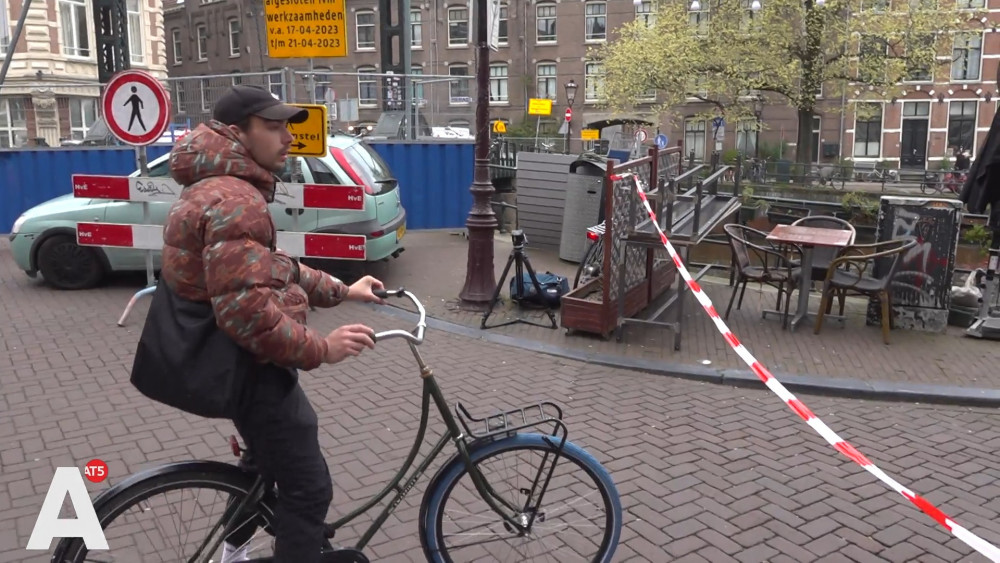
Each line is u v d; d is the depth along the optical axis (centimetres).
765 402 559
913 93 3822
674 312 789
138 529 290
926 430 515
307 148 808
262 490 254
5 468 419
